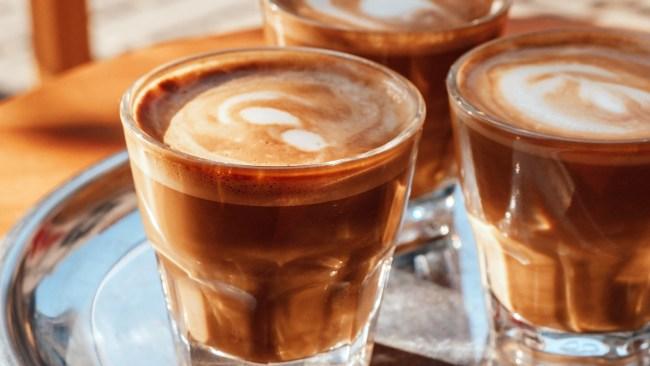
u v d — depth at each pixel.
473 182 0.38
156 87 0.37
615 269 0.36
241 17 1.16
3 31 1.13
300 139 0.35
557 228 0.36
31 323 0.39
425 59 0.42
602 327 0.37
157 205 0.35
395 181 0.35
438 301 0.41
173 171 0.34
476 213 0.38
